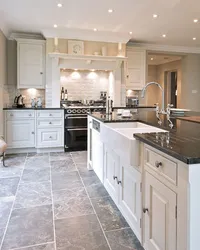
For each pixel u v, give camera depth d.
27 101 5.39
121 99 5.54
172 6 3.62
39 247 1.80
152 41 5.81
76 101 5.62
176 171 1.22
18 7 3.67
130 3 3.51
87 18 4.16
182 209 1.17
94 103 5.63
